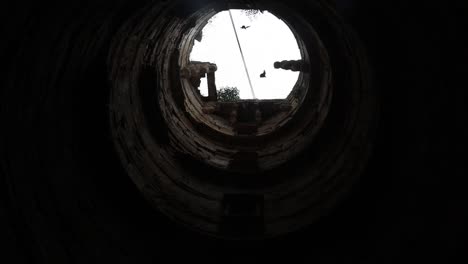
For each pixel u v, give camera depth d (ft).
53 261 14.62
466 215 13.07
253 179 29.89
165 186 24.85
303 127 33.76
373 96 18.25
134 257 19.24
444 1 12.12
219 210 25.72
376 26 15.98
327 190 22.22
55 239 15.14
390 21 15.21
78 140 18.54
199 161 30.68
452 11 12.06
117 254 18.29
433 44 13.60
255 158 34.01
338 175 22.33
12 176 13.50
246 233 22.25
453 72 13.08
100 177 20.04
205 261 21.08
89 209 18.13
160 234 21.40
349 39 20.59
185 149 31.42
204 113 42.29
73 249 15.93
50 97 15.87
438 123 14.33
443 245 14.20
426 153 15.19
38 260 13.93
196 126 37.45
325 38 25.16
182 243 21.48
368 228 18.47
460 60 12.62
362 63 19.66
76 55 16.99
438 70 13.76
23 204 13.89
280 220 22.82
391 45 15.83
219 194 28.25
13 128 13.53
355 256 18.25
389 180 17.75
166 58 33.47
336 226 19.97
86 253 16.57
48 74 15.29
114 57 20.70
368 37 16.42
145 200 21.13
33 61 13.96
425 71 14.44
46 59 14.79
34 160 14.90
